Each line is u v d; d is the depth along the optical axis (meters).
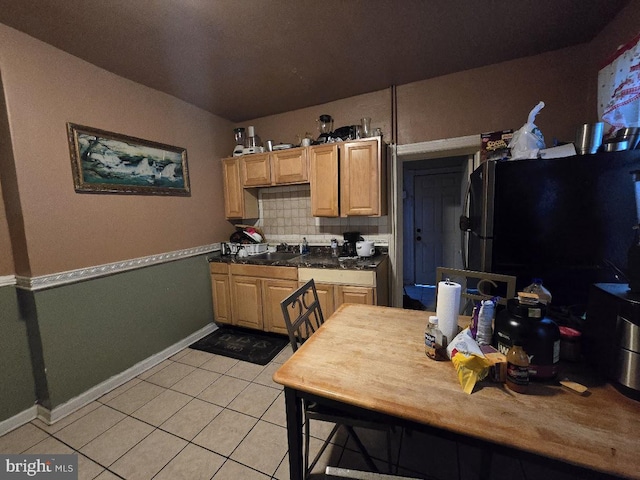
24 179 1.67
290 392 1.01
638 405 0.78
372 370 0.99
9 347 1.73
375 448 1.50
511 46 2.00
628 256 0.89
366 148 2.45
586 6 1.60
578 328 1.05
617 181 1.26
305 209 3.14
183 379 2.18
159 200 2.48
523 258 1.46
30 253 1.70
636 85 1.45
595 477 0.63
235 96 2.64
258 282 2.76
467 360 0.88
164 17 1.57
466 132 2.39
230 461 1.44
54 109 1.80
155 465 1.43
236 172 3.07
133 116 2.28
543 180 1.38
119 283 2.17
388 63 2.17
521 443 0.66
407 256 4.58
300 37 1.80
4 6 1.43
